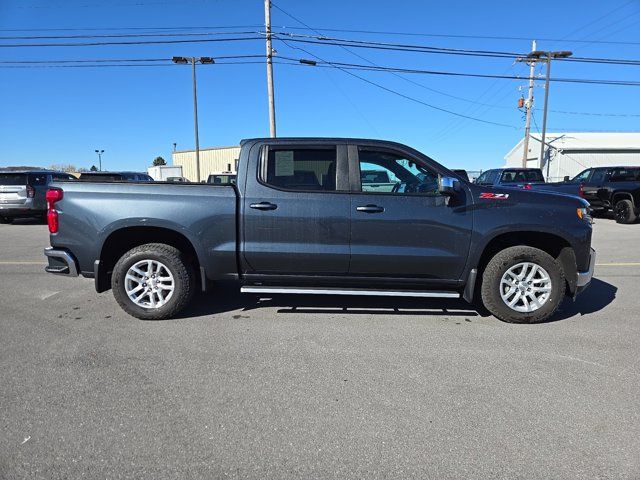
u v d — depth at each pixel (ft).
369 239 15.62
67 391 11.04
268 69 67.82
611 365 12.68
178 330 15.34
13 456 8.59
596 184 51.65
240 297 19.40
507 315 15.99
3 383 11.42
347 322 16.26
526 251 15.70
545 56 99.40
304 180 15.84
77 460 8.49
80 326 15.67
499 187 16.30
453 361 12.94
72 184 16.15
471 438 9.24
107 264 16.53
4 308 17.72
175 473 8.17
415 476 8.13
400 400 10.76
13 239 37.55
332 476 8.13
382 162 15.96
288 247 15.74
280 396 10.92
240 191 15.79
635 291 20.68
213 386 11.39
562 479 8.05
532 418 9.98
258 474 8.17
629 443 9.07
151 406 10.40
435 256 15.65
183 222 15.72
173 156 145.18
